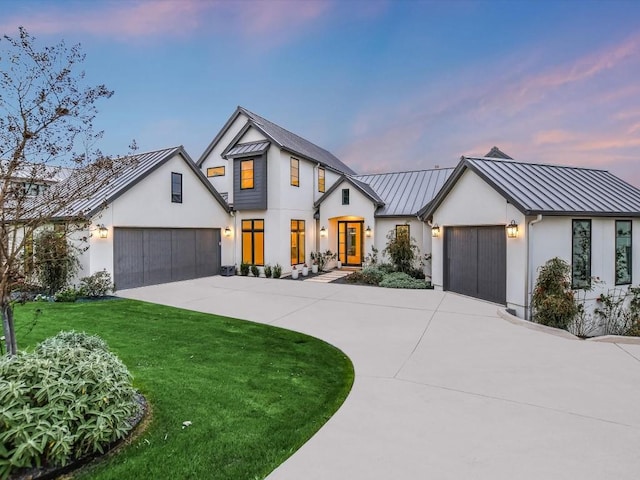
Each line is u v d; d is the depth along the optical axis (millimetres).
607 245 10414
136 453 3385
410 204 17516
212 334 7609
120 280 12906
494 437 3730
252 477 3090
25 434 2867
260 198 16828
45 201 5145
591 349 6586
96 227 11852
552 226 9688
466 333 7672
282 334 7672
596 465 3277
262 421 4047
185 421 3994
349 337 7449
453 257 12633
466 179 11609
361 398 4656
